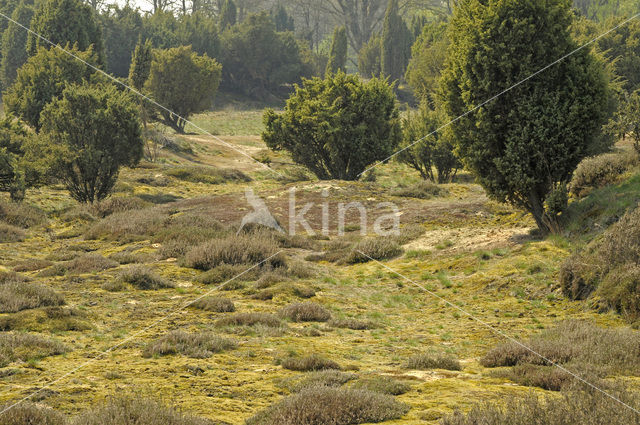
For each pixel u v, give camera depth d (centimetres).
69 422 528
